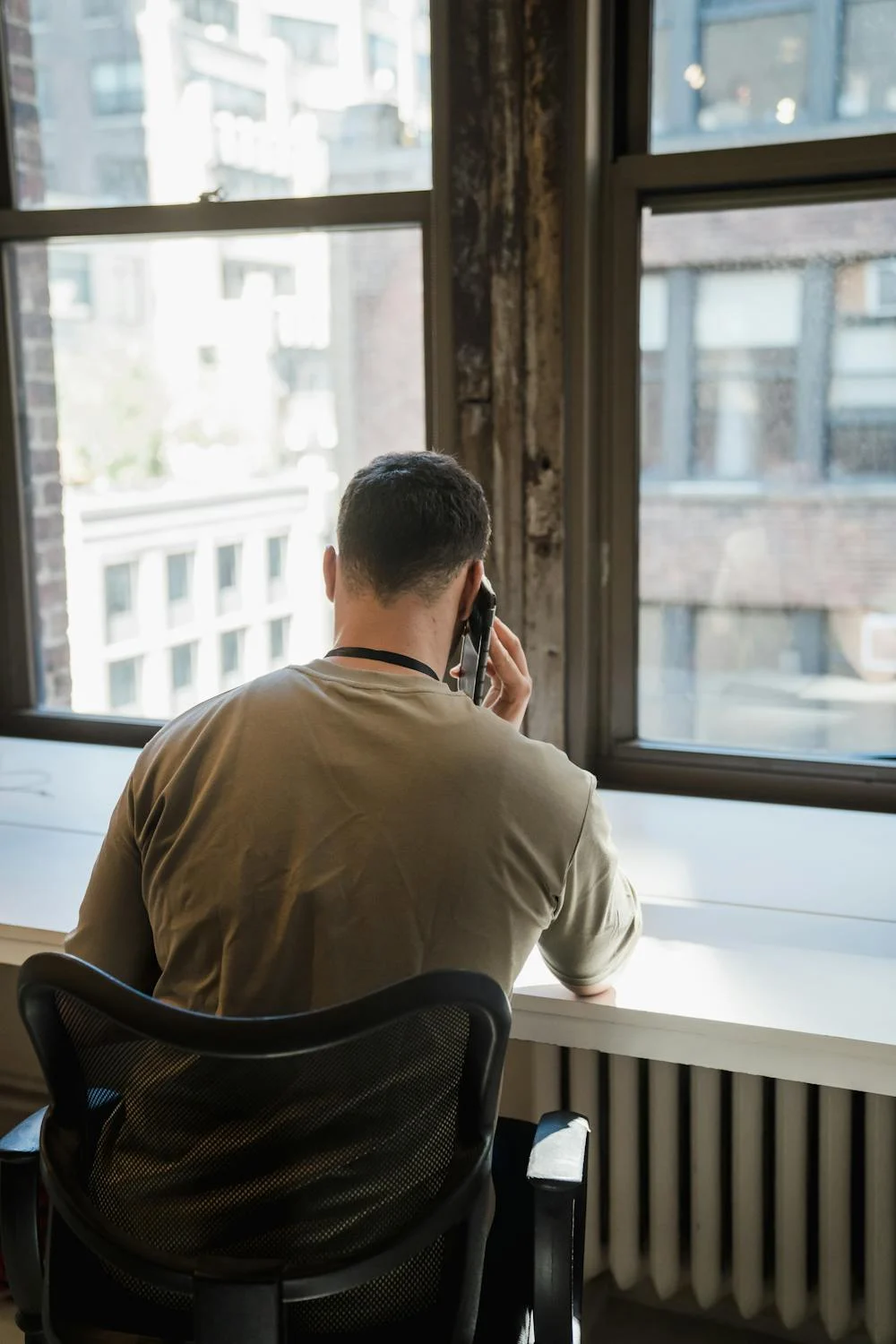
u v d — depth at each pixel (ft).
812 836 6.33
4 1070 7.14
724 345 6.61
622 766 7.14
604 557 6.93
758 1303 5.57
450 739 3.62
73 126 7.42
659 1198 5.58
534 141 6.32
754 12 6.22
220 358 7.46
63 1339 3.56
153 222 7.29
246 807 3.57
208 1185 3.38
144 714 8.11
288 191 7.07
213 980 3.53
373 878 3.43
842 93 6.16
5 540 8.09
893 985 4.77
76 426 7.88
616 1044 4.74
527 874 3.59
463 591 4.13
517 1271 4.04
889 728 6.73
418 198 6.76
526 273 6.49
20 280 7.79
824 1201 5.34
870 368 6.40
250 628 7.74
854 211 6.25
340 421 7.29
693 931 5.25
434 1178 3.38
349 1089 3.30
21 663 8.25
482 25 6.26
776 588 6.79
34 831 6.54
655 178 6.42
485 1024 3.17
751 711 6.97
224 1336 3.15
